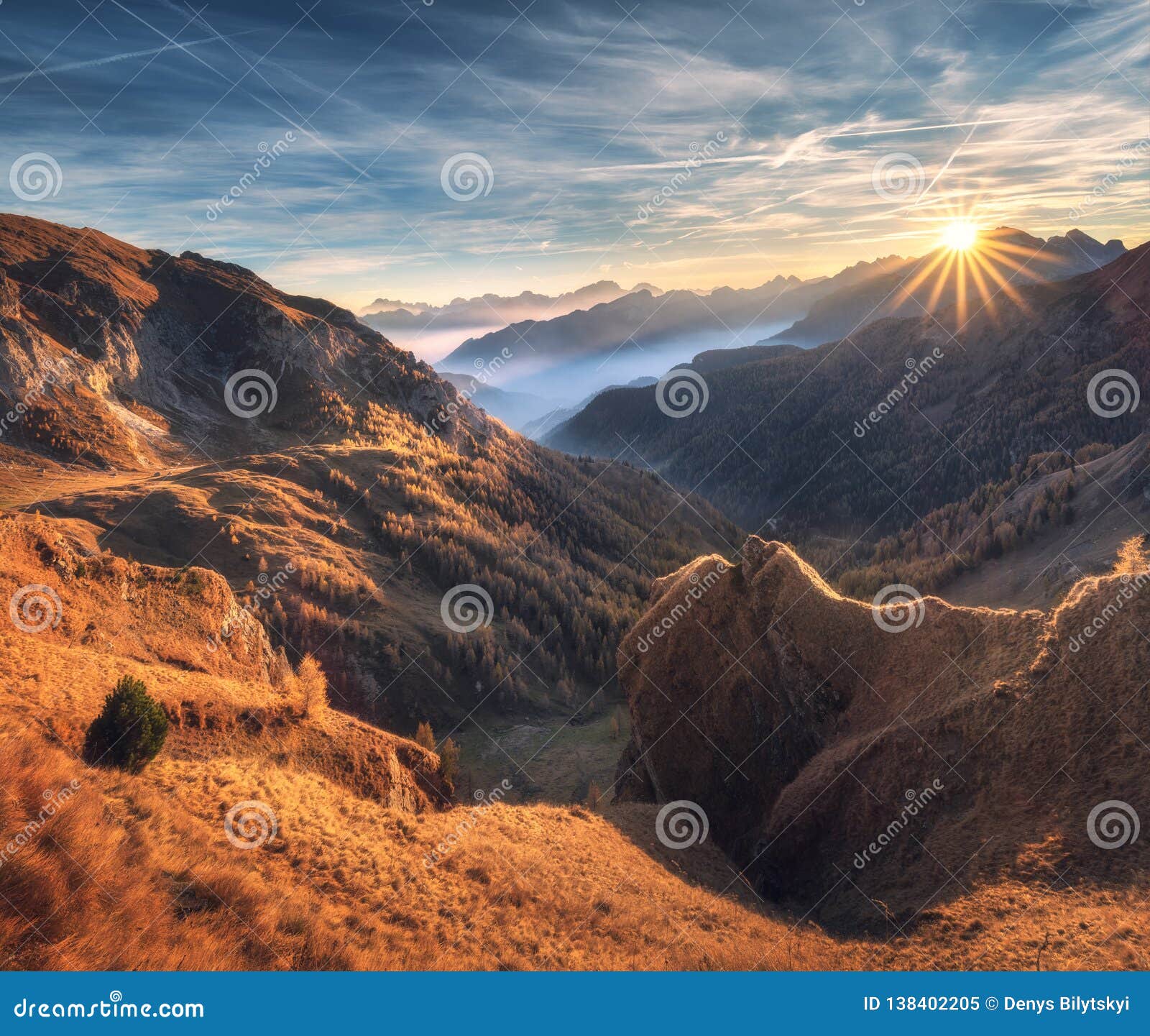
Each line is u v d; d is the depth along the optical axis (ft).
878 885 110.52
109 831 49.93
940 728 127.75
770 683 170.71
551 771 332.39
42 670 86.28
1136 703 108.58
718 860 133.39
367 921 58.03
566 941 64.95
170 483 480.23
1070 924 73.56
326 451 603.67
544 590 512.63
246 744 91.56
